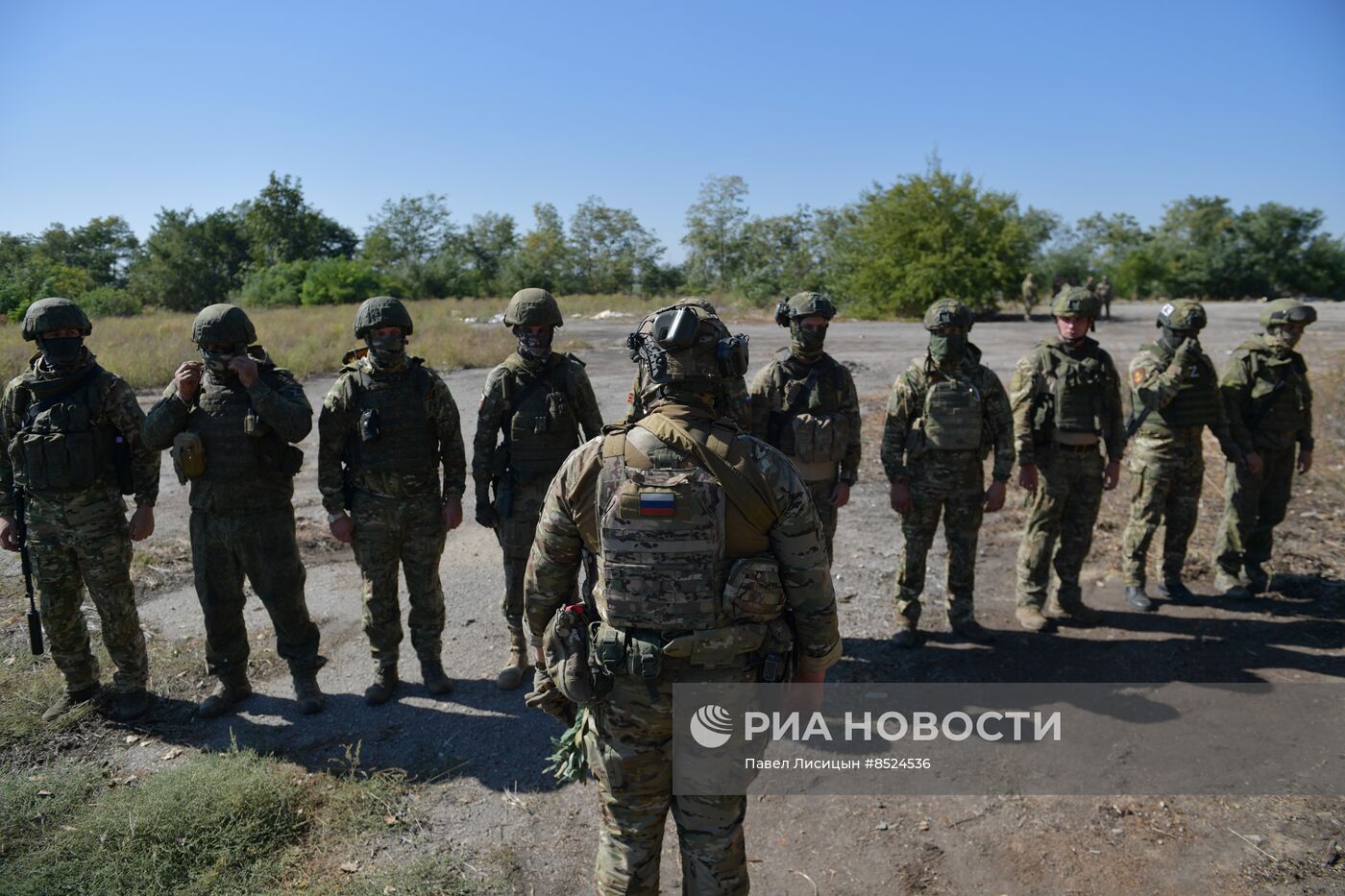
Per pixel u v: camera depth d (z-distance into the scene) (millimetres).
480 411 4352
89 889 2920
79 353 3943
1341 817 3350
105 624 4008
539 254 67375
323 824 3314
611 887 2373
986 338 21031
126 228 68625
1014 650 4832
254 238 64062
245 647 4230
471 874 3078
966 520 4820
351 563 6191
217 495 3912
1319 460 8094
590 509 2326
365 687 4465
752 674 2318
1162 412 5230
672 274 67250
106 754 3828
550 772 3686
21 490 3967
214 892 2941
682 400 2318
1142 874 3082
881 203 30984
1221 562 5594
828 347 18875
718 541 2232
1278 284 50750
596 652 2277
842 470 4602
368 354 4168
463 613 5387
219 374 3961
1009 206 29734
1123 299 51031
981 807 3473
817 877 3098
